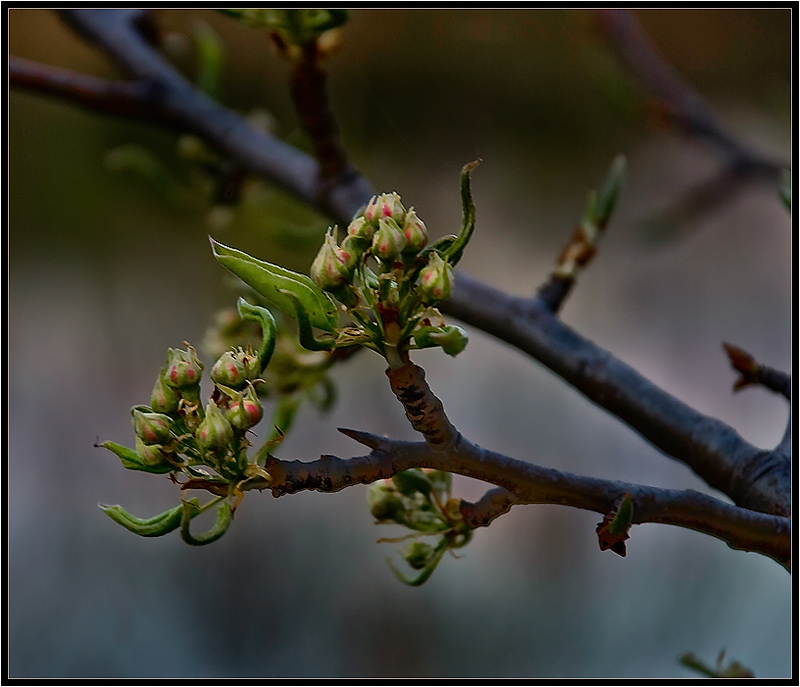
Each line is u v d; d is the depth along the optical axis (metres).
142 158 2.13
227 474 1.31
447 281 1.30
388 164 4.62
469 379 4.43
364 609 3.97
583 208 4.69
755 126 3.65
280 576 4.06
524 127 4.68
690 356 4.44
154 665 3.85
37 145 4.44
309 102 1.49
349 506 4.21
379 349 1.31
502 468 1.33
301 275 1.31
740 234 4.77
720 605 3.75
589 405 4.32
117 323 4.45
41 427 4.28
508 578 3.97
